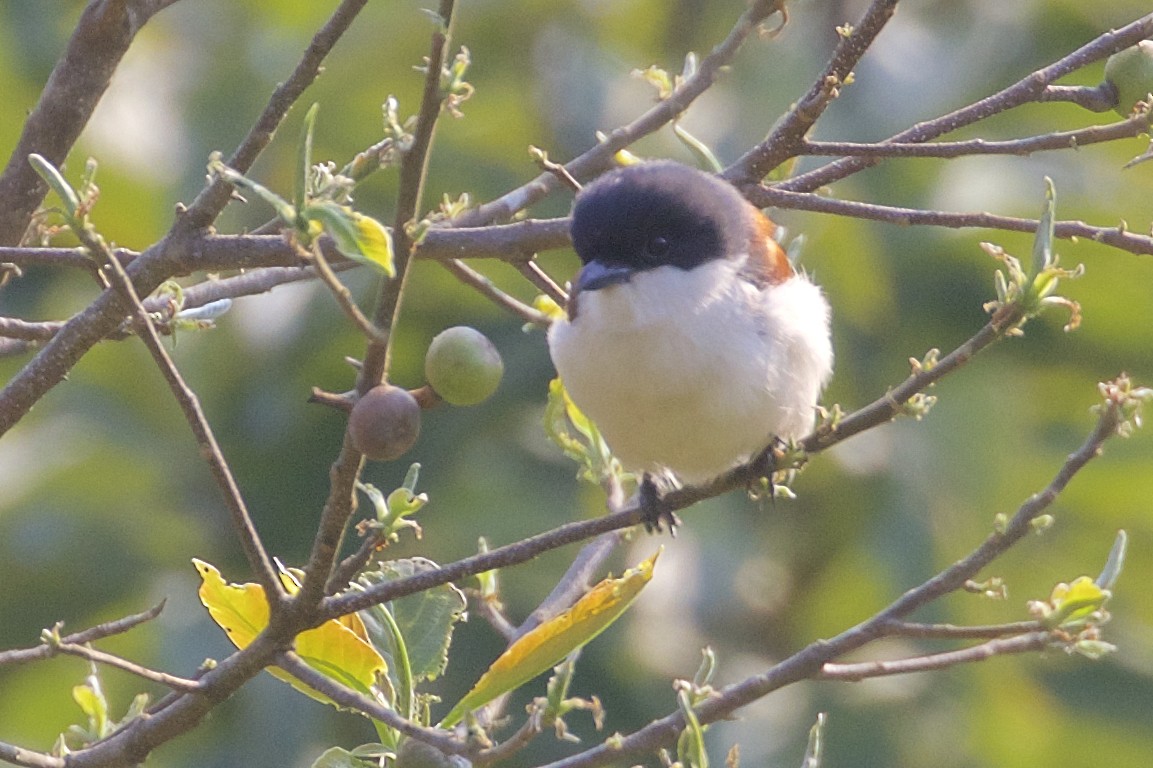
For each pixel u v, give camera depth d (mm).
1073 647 5320
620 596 5250
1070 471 5371
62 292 13109
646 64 14289
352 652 5457
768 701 12797
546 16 13984
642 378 6383
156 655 11820
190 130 12633
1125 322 13008
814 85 6672
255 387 12977
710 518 13008
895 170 12781
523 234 6633
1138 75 6535
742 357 6344
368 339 4375
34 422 13000
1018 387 13062
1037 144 6441
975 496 12539
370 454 4441
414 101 13352
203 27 13430
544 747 12062
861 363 13023
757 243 6805
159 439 13203
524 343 13000
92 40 6625
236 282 6887
